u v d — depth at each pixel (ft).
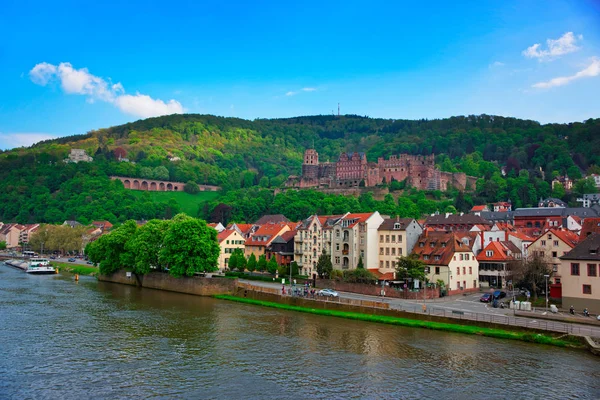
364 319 331.98
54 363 234.38
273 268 520.42
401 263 410.31
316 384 210.18
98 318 336.70
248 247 604.49
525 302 338.75
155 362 237.86
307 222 537.24
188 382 211.41
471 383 210.59
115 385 206.80
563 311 327.06
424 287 382.22
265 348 263.29
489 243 491.72
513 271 408.67
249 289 424.46
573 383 209.46
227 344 270.87
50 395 195.42
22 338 278.67
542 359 240.32
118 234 549.95
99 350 256.93
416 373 223.51
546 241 441.27
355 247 479.82
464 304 363.76
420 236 470.80
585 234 435.53
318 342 276.00
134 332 296.92
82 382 209.87
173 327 311.68
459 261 433.89
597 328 276.21
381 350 259.19
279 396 196.95
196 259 461.78
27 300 411.95
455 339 279.28
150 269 522.06
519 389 203.72
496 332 283.18
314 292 393.91
